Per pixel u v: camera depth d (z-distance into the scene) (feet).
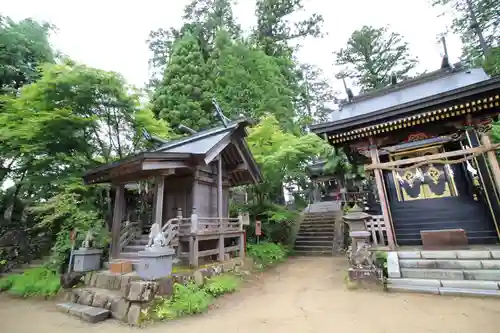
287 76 83.15
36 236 38.73
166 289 17.74
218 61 73.26
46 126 31.63
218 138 29.89
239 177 38.34
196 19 89.40
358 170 56.90
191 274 20.94
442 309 15.71
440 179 34.01
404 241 29.76
